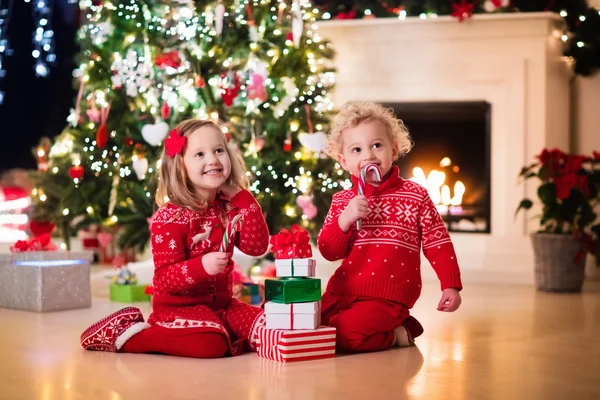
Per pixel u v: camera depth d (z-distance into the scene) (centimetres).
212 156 251
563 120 512
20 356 244
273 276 395
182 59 416
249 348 254
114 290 383
